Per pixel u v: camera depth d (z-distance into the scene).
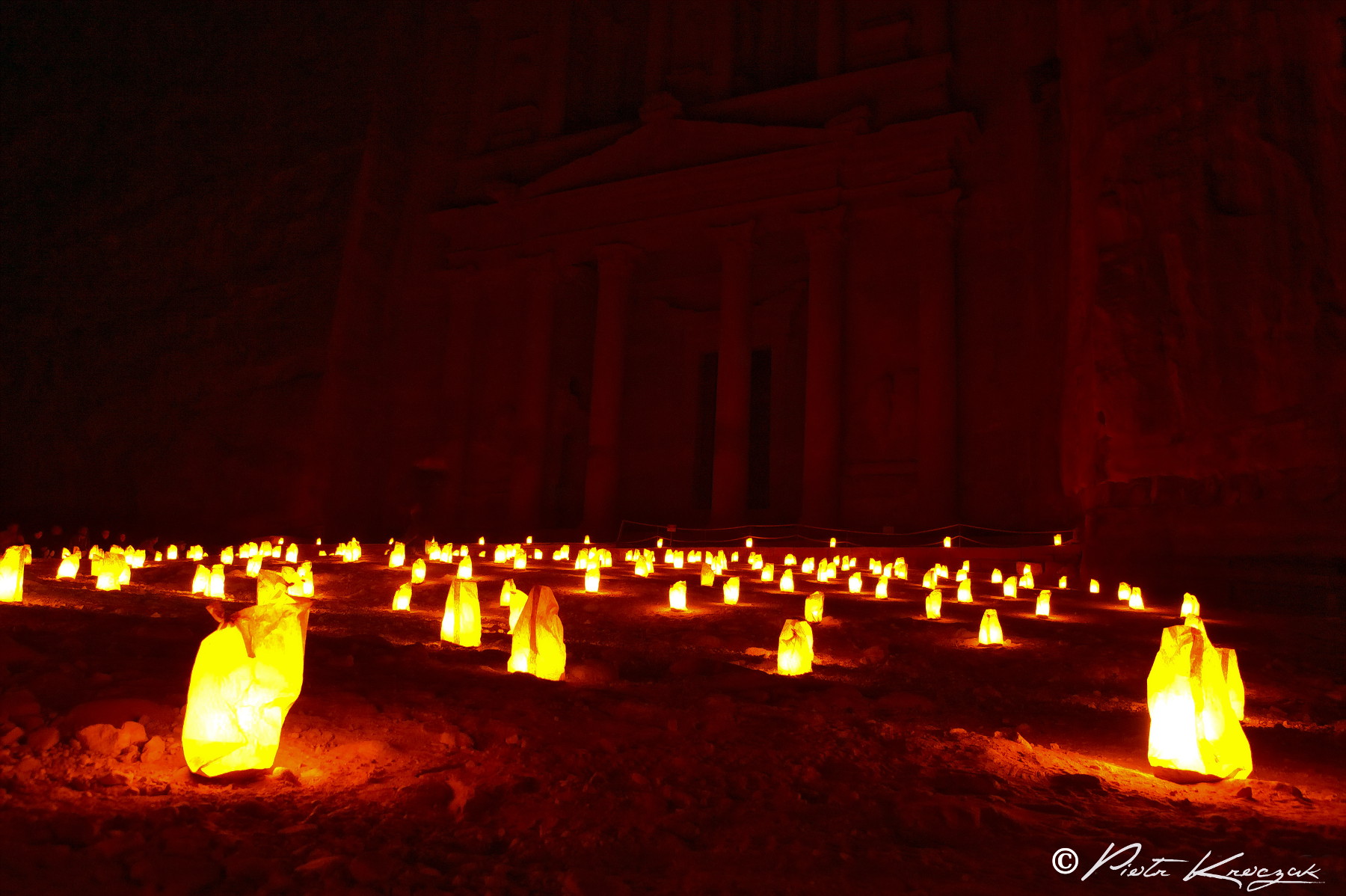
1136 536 15.99
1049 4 26.34
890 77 29.08
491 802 3.63
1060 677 8.83
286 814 3.32
